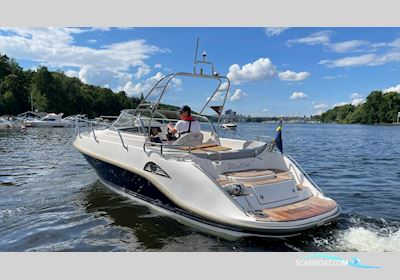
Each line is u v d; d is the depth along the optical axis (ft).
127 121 22.31
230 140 21.21
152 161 16.93
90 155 21.43
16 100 209.77
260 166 17.72
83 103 239.91
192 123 19.83
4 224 16.21
